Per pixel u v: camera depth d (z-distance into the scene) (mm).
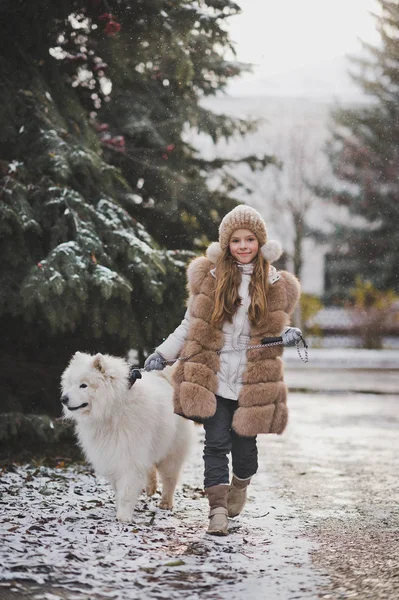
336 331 34750
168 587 4270
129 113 10969
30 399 9703
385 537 5598
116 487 5938
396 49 28562
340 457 9531
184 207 10977
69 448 9281
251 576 4531
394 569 4734
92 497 6629
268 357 5656
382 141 33188
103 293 7871
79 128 9195
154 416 6008
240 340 5680
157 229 10906
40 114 8602
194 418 5648
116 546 5055
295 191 35781
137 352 9422
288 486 7621
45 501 6340
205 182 11766
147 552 4957
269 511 6438
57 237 8281
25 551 4781
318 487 7590
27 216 7977
